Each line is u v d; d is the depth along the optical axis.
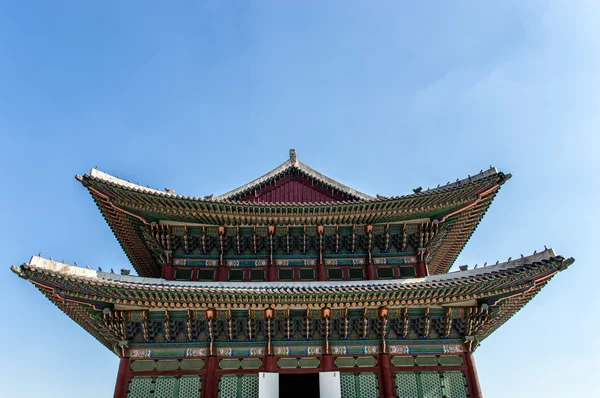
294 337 22.53
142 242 27.70
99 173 24.11
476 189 24.31
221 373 21.55
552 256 20.38
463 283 20.69
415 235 26.31
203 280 25.42
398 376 21.78
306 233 26.17
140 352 21.94
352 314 22.64
